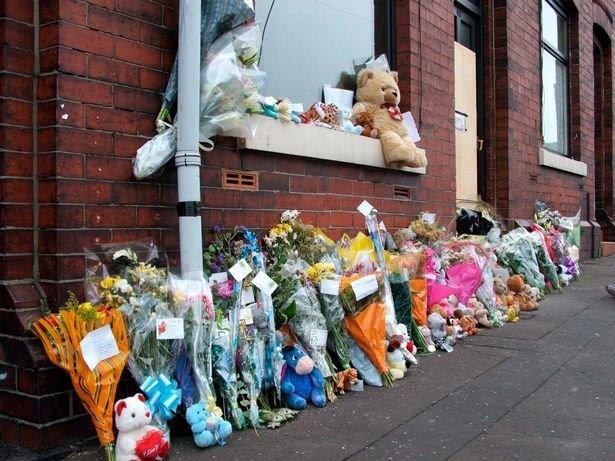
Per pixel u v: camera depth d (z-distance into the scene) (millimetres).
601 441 3297
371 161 5602
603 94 13805
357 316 4211
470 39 8469
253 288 3748
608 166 13859
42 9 3330
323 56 5801
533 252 7617
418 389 4145
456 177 7887
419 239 6055
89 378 3000
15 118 3258
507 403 3873
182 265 3646
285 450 3176
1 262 3225
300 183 4891
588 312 6695
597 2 12617
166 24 3844
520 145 9023
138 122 3664
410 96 6305
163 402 3143
